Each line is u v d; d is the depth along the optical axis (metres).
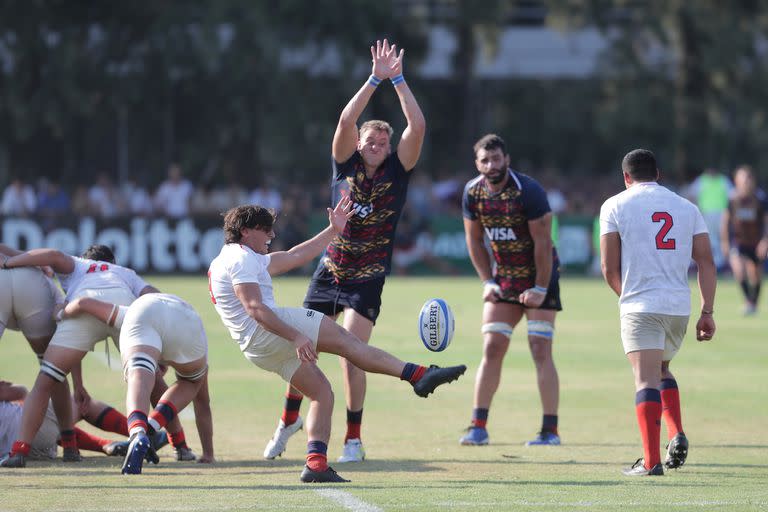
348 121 29.98
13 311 29.33
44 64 132.12
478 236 34.41
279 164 140.00
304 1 135.75
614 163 188.62
